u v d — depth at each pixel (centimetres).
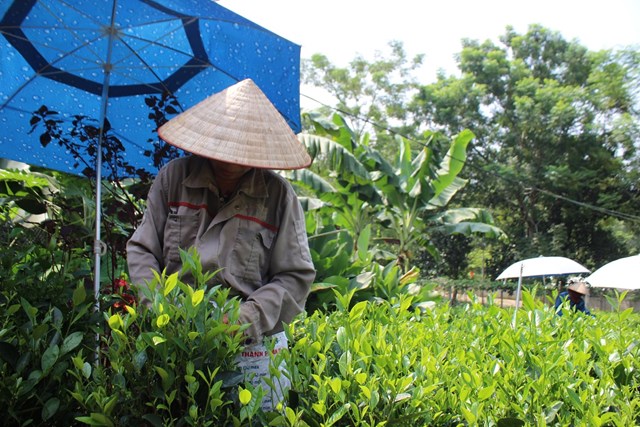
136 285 204
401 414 185
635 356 260
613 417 199
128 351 182
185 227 222
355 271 654
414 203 1255
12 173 422
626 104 2775
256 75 341
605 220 2870
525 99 2742
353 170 1054
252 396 169
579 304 661
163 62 337
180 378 172
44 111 320
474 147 3025
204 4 298
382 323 294
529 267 907
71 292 242
